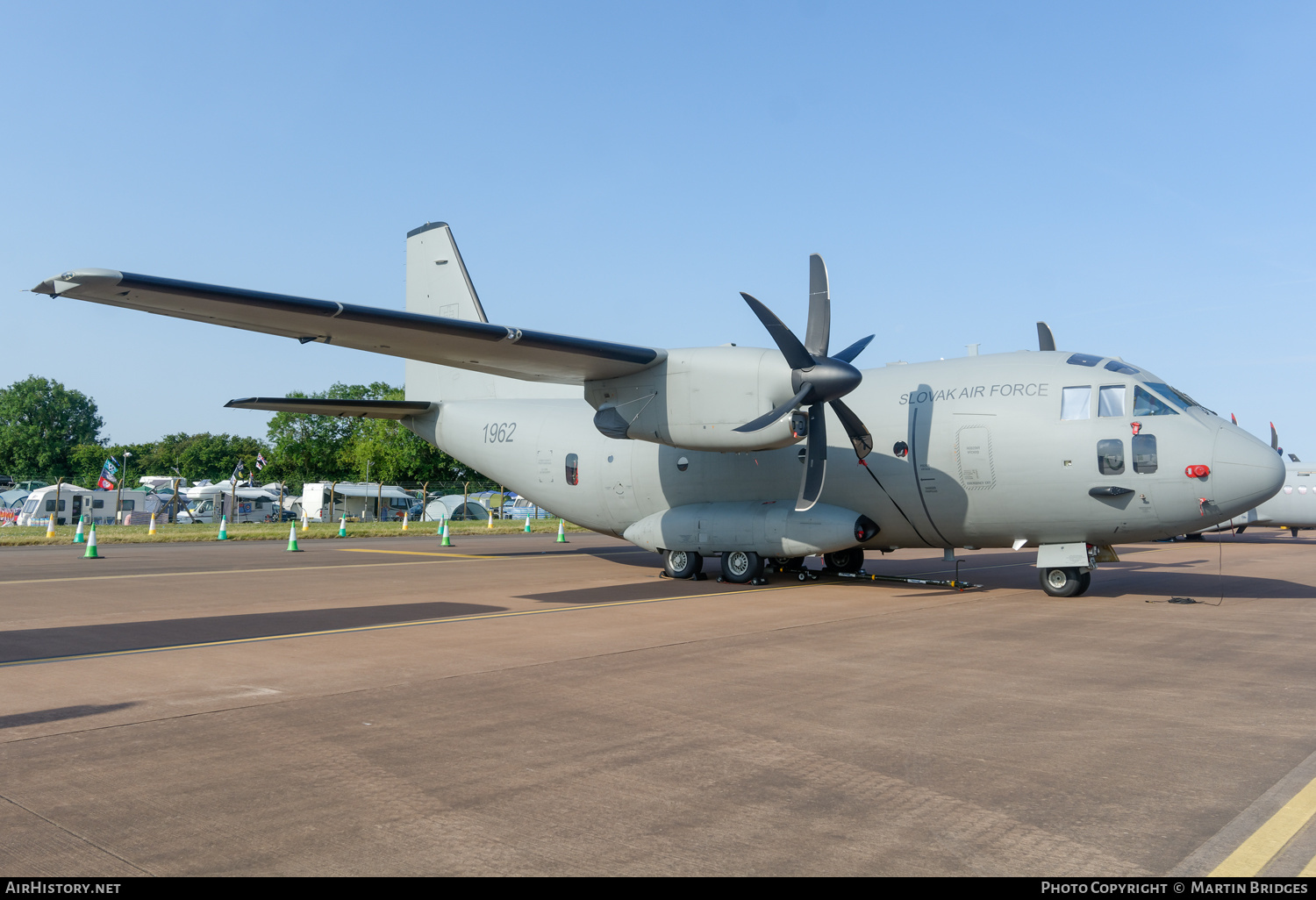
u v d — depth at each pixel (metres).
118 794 4.43
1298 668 7.64
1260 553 23.77
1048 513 12.78
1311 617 10.86
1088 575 13.22
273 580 15.68
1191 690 6.75
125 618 10.77
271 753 5.14
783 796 4.40
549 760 5.01
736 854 3.70
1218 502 11.73
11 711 6.14
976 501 13.27
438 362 14.16
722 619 10.64
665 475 16.14
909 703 6.36
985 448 13.04
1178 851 3.72
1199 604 12.20
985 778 4.68
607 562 19.89
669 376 13.92
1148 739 5.42
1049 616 10.94
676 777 4.70
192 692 6.72
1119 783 4.59
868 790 4.49
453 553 23.31
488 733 5.56
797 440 13.20
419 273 20.34
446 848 3.76
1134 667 7.68
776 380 13.07
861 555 16.00
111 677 7.27
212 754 5.12
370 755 5.10
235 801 4.33
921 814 4.15
